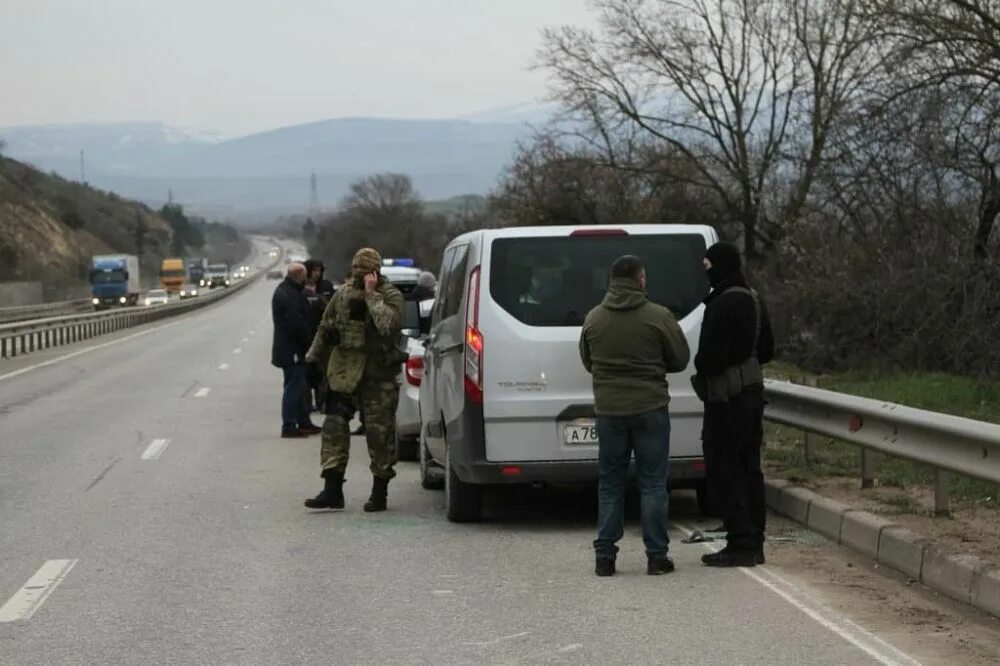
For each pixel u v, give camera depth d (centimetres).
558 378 1052
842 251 2508
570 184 5481
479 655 708
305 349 1842
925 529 948
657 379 914
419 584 891
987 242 2331
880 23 2595
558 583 891
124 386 2814
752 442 948
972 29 2389
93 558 987
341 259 19088
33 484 1384
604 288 1066
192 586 888
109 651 723
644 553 1002
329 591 871
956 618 782
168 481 1407
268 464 1552
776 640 732
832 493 1123
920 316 2250
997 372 2150
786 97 4238
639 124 4512
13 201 12762
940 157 2372
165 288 13412
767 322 952
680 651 710
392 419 1209
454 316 1120
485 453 1057
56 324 4584
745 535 941
